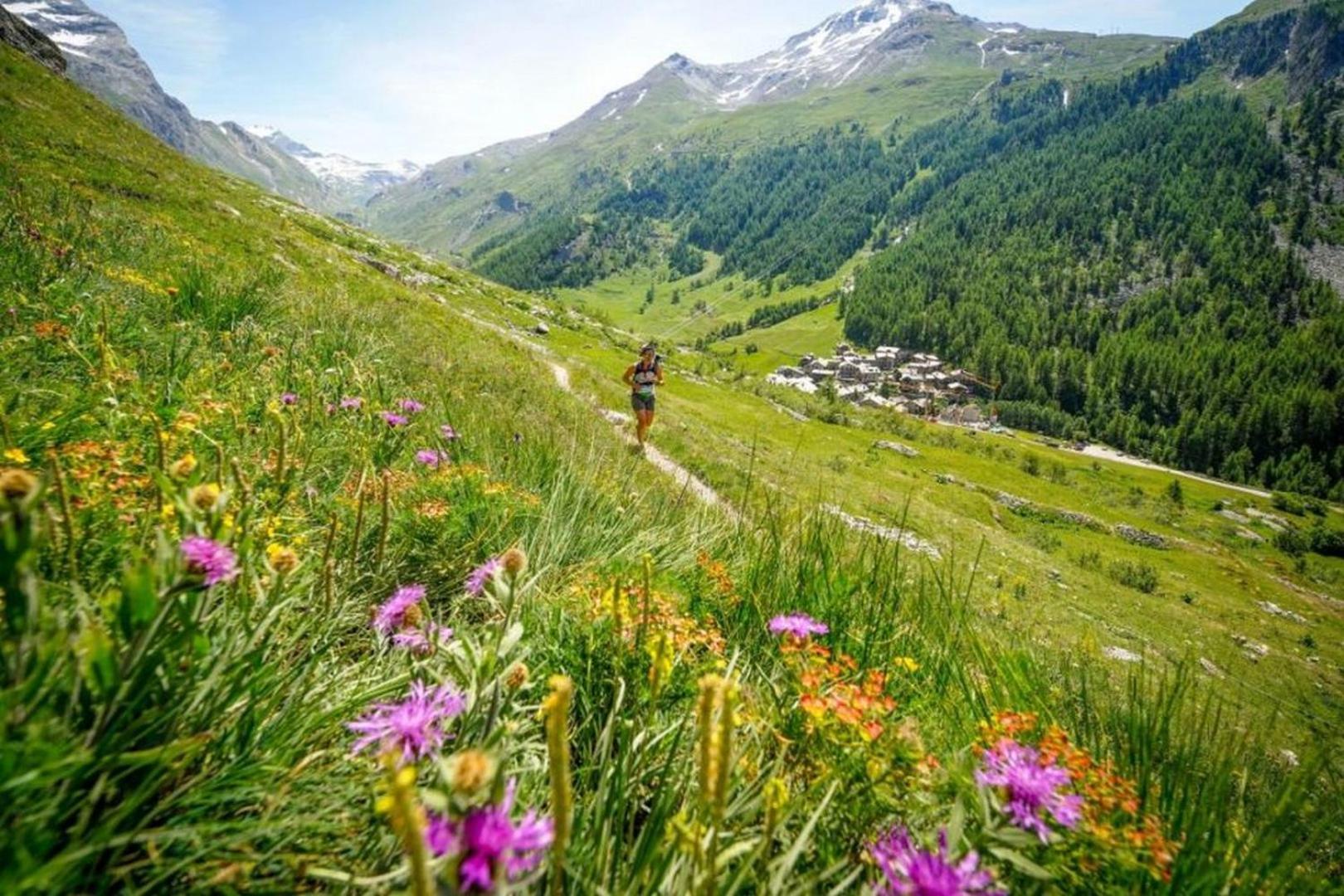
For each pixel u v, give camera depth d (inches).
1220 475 6127.0
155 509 80.7
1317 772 79.1
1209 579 2386.8
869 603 135.7
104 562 75.2
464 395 388.8
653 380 609.6
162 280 337.1
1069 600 1235.9
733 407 2684.5
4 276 228.7
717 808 42.9
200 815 54.2
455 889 31.3
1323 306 7539.4
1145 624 1290.6
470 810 33.5
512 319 2566.4
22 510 38.9
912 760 65.2
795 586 136.0
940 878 43.9
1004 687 113.0
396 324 653.9
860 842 65.0
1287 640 1728.6
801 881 56.9
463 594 119.2
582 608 107.3
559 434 353.4
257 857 51.1
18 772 39.1
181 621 51.4
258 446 149.7
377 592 110.4
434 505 138.6
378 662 83.5
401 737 53.4
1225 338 7436.0
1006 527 2273.6
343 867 55.9
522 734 76.8
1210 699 99.0
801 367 7672.2
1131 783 68.9
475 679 57.6
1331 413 6003.9
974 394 7357.3
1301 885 66.6
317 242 1450.5
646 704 84.5
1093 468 5462.6
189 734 54.8
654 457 606.2
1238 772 90.0
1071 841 55.6
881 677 80.2
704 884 47.1
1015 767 56.6
